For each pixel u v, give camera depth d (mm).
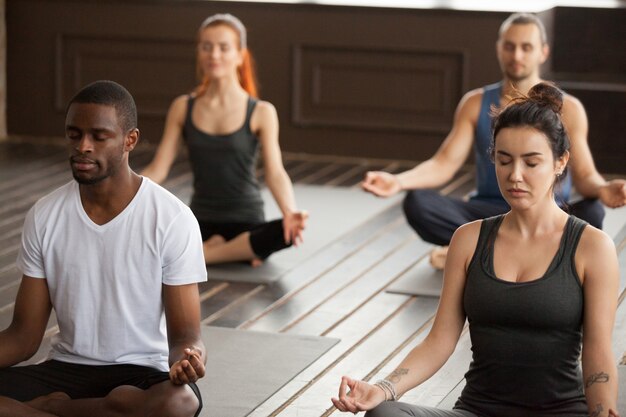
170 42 9367
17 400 3354
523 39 5566
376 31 9008
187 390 3291
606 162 8781
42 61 9625
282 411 3959
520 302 3049
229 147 5918
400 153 9125
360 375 4355
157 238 3352
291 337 4766
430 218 5750
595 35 9031
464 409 3154
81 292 3396
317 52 9133
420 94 9023
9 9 9594
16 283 5641
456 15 8852
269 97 9250
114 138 3287
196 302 3406
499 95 5727
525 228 3111
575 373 3102
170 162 6070
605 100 8711
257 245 5840
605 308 3016
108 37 9453
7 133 9797
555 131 3014
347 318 5082
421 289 5484
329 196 7785
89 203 3393
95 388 3416
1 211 7211
